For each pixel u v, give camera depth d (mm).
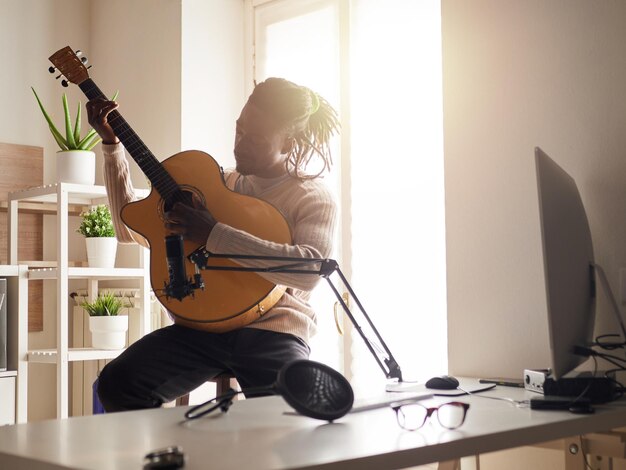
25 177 3580
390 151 3039
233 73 3596
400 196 3002
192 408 1274
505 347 2170
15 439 1084
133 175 3574
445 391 1665
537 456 2152
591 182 2029
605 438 1720
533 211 2127
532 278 2121
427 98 2936
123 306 3549
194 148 3447
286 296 2152
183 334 2072
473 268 2248
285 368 1221
